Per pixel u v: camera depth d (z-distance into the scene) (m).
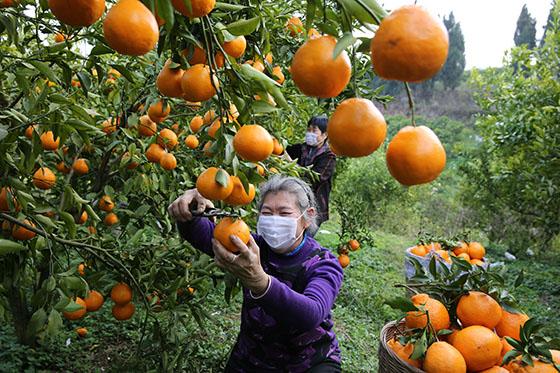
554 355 1.79
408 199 10.72
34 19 1.67
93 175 3.08
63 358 2.96
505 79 7.68
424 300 1.85
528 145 5.95
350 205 6.82
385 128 0.78
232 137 1.14
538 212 7.54
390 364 1.81
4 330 3.11
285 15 2.08
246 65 1.07
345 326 4.15
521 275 2.00
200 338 3.42
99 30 1.95
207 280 2.57
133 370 2.67
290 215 1.86
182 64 1.11
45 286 1.72
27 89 1.63
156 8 0.87
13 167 1.69
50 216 2.30
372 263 6.27
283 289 1.46
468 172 8.39
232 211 1.44
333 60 0.73
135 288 2.29
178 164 2.78
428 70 0.64
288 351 1.81
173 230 2.95
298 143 4.49
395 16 0.65
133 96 2.55
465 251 4.30
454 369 1.62
